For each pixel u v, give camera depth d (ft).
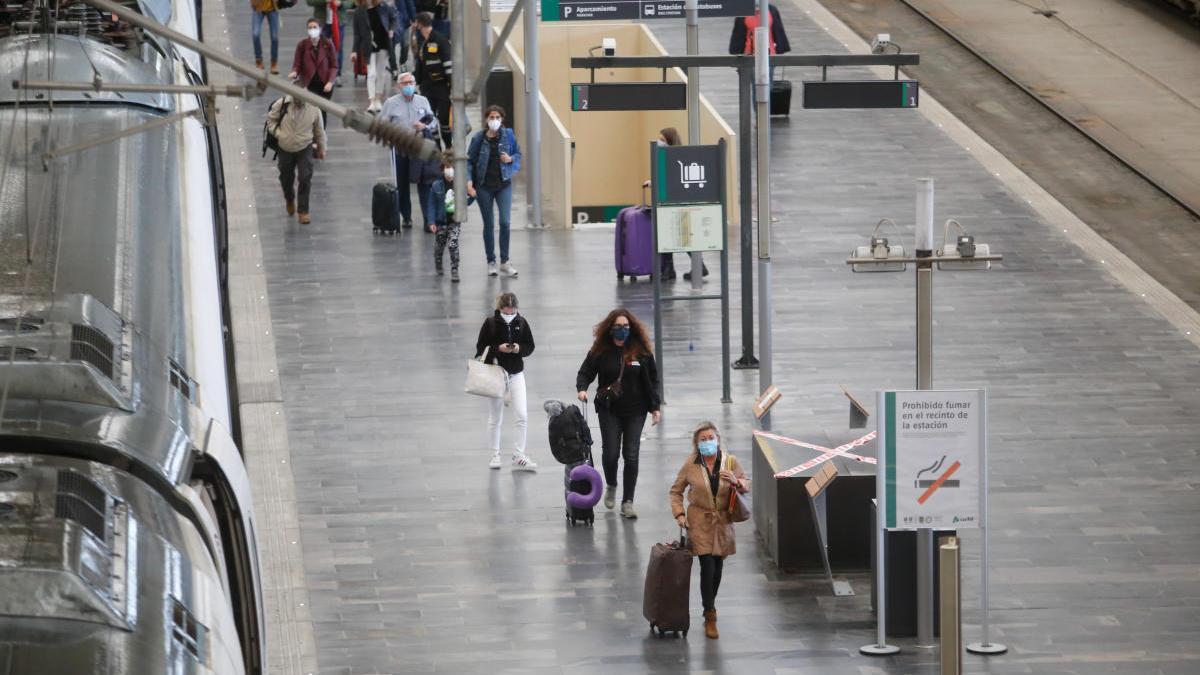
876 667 138.62
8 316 76.23
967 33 349.61
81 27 113.80
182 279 91.35
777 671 137.59
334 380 192.95
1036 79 325.01
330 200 249.14
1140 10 369.09
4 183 89.51
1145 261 246.27
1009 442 183.52
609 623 145.18
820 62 187.83
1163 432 186.91
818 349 207.31
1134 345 211.61
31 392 70.64
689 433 184.34
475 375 171.73
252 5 295.89
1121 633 145.59
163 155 102.53
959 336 212.64
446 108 272.72
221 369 89.35
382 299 215.31
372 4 278.05
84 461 67.82
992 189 264.52
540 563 155.53
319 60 273.13
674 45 324.39
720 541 142.20
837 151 278.46
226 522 77.05
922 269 141.69
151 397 75.87
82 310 78.07
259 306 211.00
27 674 55.36
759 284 189.98
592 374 164.04
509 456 177.27
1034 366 204.03
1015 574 155.84
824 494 150.30
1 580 58.18
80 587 58.90
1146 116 307.37
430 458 176.14
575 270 229.86
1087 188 274.57
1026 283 230.89
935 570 144.46
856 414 168.04
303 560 154.51
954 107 310.24
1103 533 163.94
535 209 247.70
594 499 162.30
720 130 251.19
